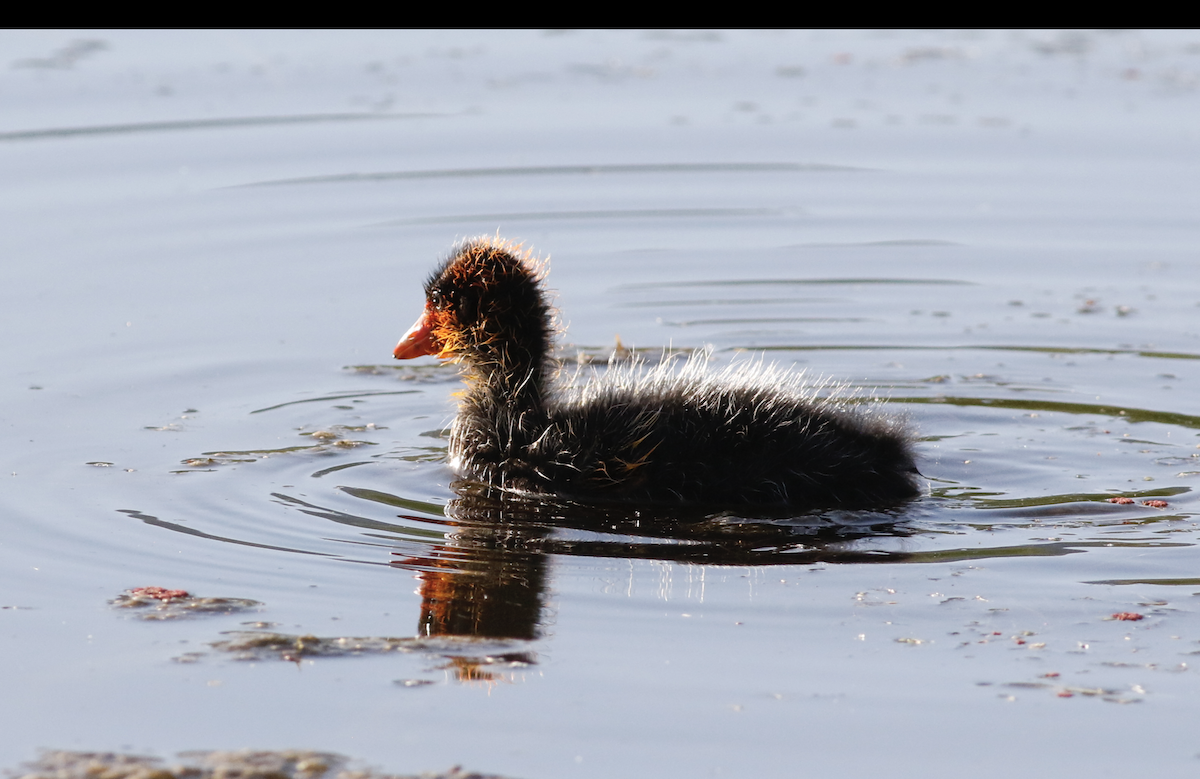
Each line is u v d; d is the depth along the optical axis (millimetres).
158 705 7910
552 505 11297
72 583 9539
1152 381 14266
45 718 7777
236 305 17016
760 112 25078
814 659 8469
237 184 21484
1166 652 8516
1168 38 29875
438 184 21703
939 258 18797
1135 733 7641
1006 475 11734
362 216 20375
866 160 22672
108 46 28484
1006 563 9852
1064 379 14398
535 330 12516
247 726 7695
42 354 15102
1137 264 18375
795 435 11266
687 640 8719
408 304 17234
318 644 8625
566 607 9188
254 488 11477
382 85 26484
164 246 19000
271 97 25562
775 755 7457
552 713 7840
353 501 11258
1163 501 11039
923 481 11617
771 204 20953
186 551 10117
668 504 11297
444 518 10906
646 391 12109
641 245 19406
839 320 16656
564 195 21297
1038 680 8203
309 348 15656
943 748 7508
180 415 13438
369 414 13672
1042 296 17297
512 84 26766
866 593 9375
